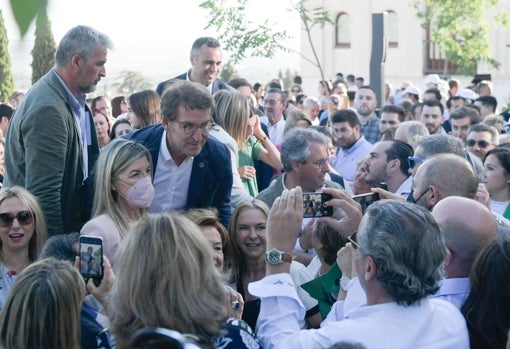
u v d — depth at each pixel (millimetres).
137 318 2449
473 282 2934
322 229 4129
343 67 32219
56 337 2824
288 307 2832
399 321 2619
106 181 4145
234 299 3252
